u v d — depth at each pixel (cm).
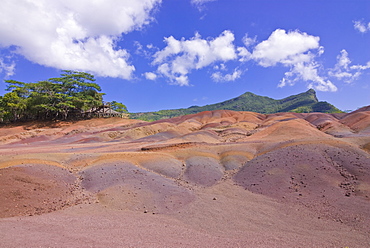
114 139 4822
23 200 1277
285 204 1360
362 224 1057
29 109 7169
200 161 2169
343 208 1233
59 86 8431
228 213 1235
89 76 9712
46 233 836
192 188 1631
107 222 1038
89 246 708
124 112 10569
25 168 1589
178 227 1034
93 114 8706
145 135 5097
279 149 2217
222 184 1742
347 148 2045
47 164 1808
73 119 7844
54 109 7219
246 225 1090
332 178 1605
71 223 995
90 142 4509
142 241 802
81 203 1320
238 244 821
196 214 1214
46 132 5541
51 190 1445
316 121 6062
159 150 2711
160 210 1263
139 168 1875
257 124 5994
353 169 1670
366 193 1350
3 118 6881
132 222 1062
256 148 2611
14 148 3616
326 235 970
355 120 4950
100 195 1416
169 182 1667
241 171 1980
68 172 1778
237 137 4309
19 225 940
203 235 941
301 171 1723
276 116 6956
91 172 1769
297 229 1047
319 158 1881
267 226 1081
